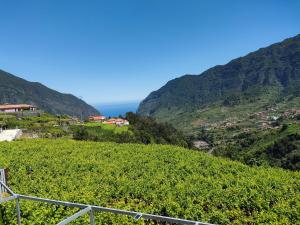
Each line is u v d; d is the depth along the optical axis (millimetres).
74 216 5988
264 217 15312
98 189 19234
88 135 84688
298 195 18875
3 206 13039
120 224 13695
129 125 118875
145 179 21984
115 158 30844
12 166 26812
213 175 25156
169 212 15625
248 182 21156
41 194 18125
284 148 116562
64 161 28953
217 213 15219
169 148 36531
